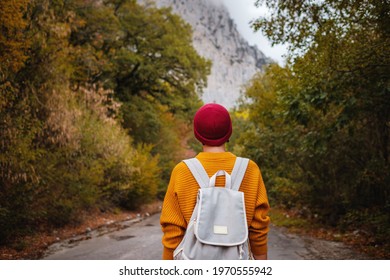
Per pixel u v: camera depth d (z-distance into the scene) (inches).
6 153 311.3
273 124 647.1
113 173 627.8
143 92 1163.9
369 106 285.3
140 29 1040.2
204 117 73.1
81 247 335.0
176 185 68.8
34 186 350.9
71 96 481.1
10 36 327.3
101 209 619.5
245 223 65.9
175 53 1053.2
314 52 292.0
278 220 538.6
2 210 307.6
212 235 64.7
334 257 266.5
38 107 399.5
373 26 268.8
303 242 345.7
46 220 419.5
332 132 298.8
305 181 462.6
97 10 830.5
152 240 376.2
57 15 536.1
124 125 1069.8
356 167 387.2
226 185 68.2
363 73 267.6
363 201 374.3
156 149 1177.4
